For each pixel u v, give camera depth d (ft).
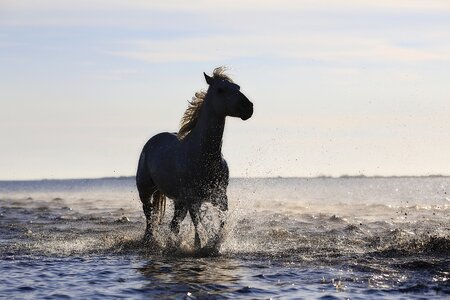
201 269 53.21
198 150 58.39
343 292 44.24
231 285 46.60
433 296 42.75
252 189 115.96
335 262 55.77
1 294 44.62
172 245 63.21
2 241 74.59
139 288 45.85
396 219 105.60
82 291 45.21
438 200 213.66
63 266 55.98
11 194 328.29
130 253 64.03
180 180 60.39
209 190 59.16
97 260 59.36
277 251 62.69
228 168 60.90
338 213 123.44
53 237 78.13
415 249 61.72
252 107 56.65
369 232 80.59
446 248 60.90
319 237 74.23
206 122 58.03
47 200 211.61
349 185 640.58
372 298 42.37
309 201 189.78
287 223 94.84
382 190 407.44
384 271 51.13
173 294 43.75
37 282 48.65
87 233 82.74
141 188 69.92
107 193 314.35
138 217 111.45
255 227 86.53
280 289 45.24
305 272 51.42
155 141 68.08
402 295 43.19
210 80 57.77
